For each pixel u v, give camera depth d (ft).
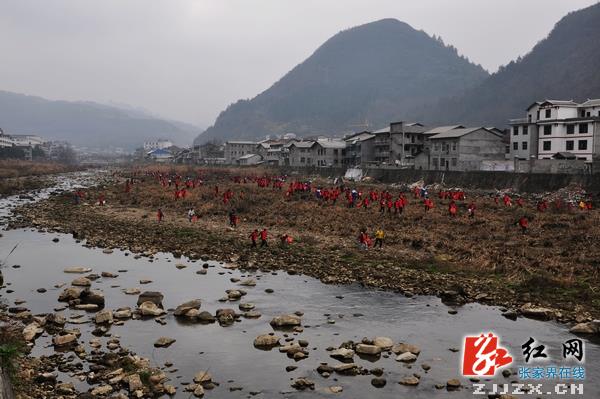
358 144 353.92
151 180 326.85
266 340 62.69
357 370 54.85
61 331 65.46
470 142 274.36
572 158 232.94
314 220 155.12
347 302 80.33
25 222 162.71
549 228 135.03
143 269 102.63
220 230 145.79
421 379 53.26
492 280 90.33
